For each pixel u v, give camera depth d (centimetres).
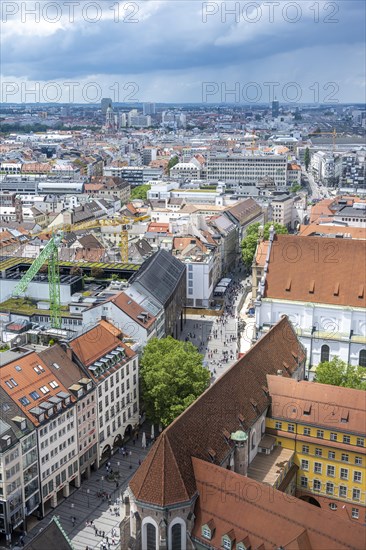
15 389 12156
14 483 11444
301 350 15288
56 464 12544
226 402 11438
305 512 8881
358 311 16350
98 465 14025
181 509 9431
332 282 16800
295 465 12256
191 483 9681
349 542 8450
